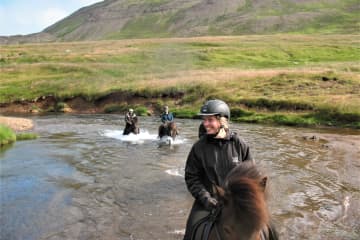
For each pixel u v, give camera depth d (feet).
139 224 28.63
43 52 278.05
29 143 64.75
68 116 119.55
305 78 127.24
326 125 88.17
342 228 27.73
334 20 555.28
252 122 97.76
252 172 9.58
